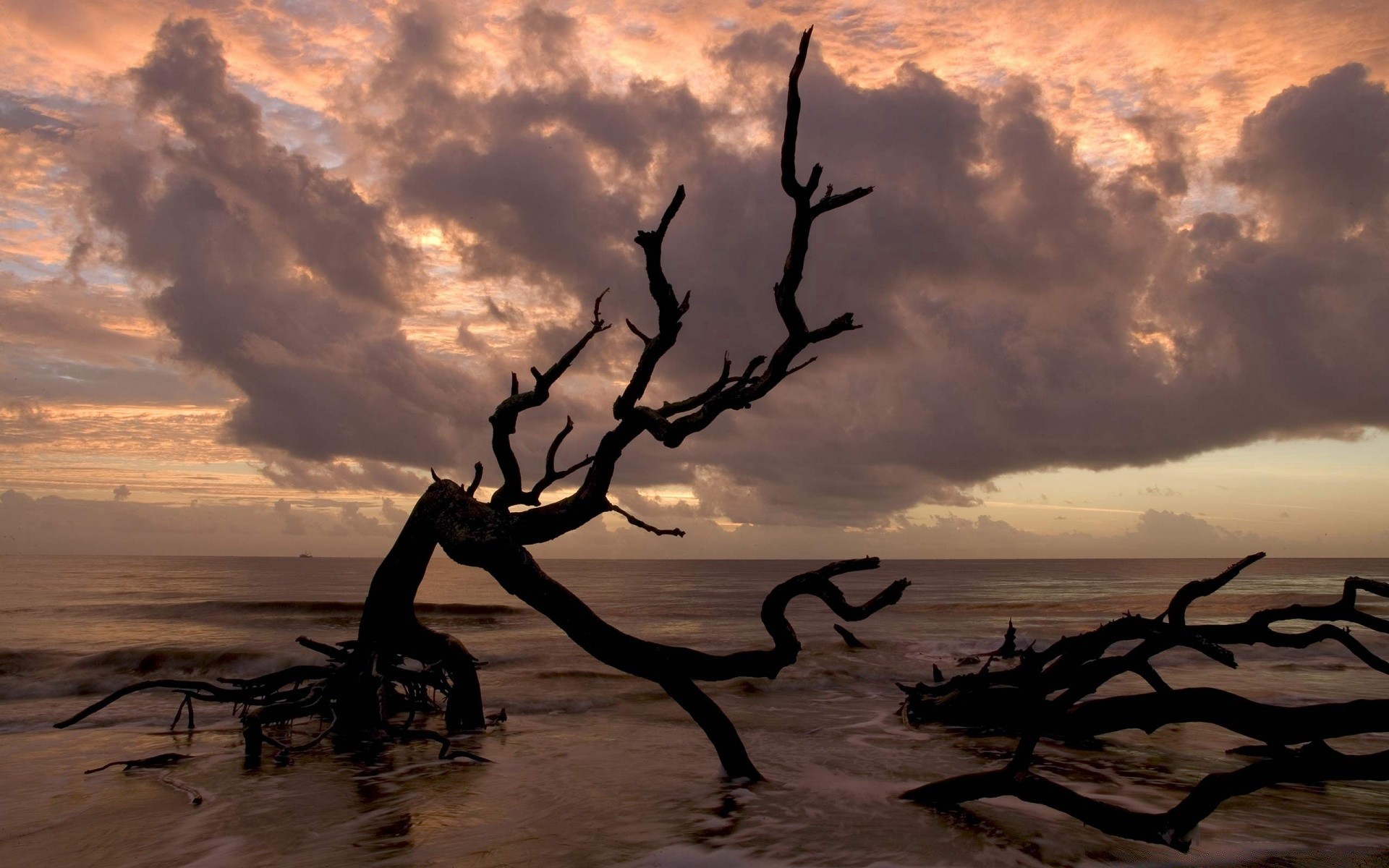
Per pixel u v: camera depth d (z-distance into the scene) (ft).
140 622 86.28
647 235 17.52
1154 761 24.75
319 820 18.38
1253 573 424.87
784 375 20.70
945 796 18.75
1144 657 20.84
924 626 76.74
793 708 36.40
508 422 23.47
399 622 26.73
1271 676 42.70
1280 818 18.52
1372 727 17.69
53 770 24.13
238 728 31.68
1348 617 22.93
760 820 17.93
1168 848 16.06
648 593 208.54
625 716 34.45
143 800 20.49
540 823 17.90
